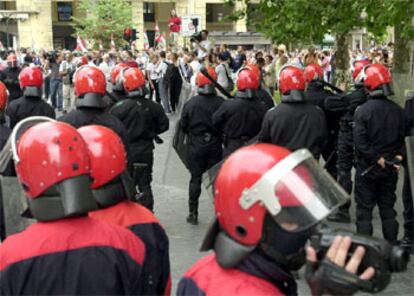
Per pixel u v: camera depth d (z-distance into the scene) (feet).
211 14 156.76
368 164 21.08
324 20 35.37
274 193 7.30
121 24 129.29
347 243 6.96
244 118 25.35
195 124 26.78
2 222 13.28
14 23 149.07
